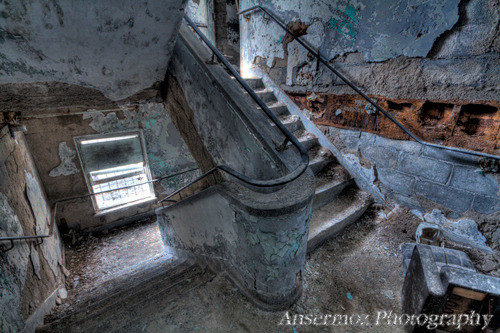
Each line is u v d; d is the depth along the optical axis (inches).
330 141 138.6
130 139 208.4
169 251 163.6
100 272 163.2
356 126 124.4
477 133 87.0
